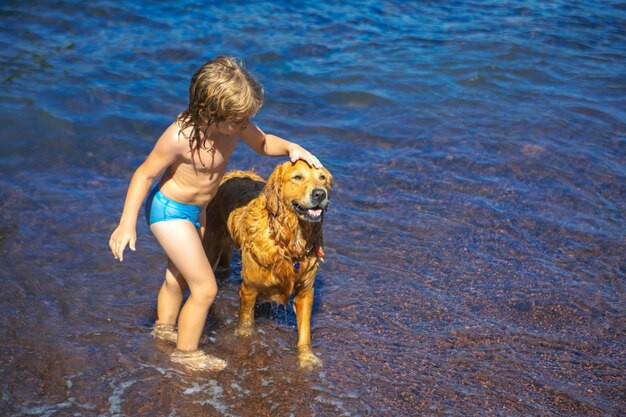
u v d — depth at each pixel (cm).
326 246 609
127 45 1009
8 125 781
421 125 843
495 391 446
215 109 405
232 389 442
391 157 771
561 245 620
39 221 621
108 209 649
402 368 466
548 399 441
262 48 1024
